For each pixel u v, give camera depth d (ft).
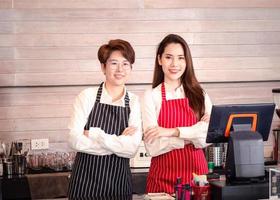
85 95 11.84
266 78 17.62
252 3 17.48
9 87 16.40
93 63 16.65
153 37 16.93
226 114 10.14
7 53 16.28
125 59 11.70
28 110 16.49
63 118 16.63
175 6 17.03
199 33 17.20
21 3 16.31
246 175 9.97
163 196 10.42
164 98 12.11
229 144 10.11
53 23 16.44
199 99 12.10
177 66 11.92
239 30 17.43
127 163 11.96
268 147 17.66
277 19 17.66
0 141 16.29
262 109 10.29
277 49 17.67
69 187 11.89
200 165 12.04
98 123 11.79
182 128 11.60
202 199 9.86
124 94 11.96
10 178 14.85
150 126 11.84
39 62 16.42
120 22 16.75
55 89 16.60
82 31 16.58
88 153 11.50
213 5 17.26
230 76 17.42
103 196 11.38
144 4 16.87
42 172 15.74
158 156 11.97
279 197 9.51
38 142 16.47
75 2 16.52
